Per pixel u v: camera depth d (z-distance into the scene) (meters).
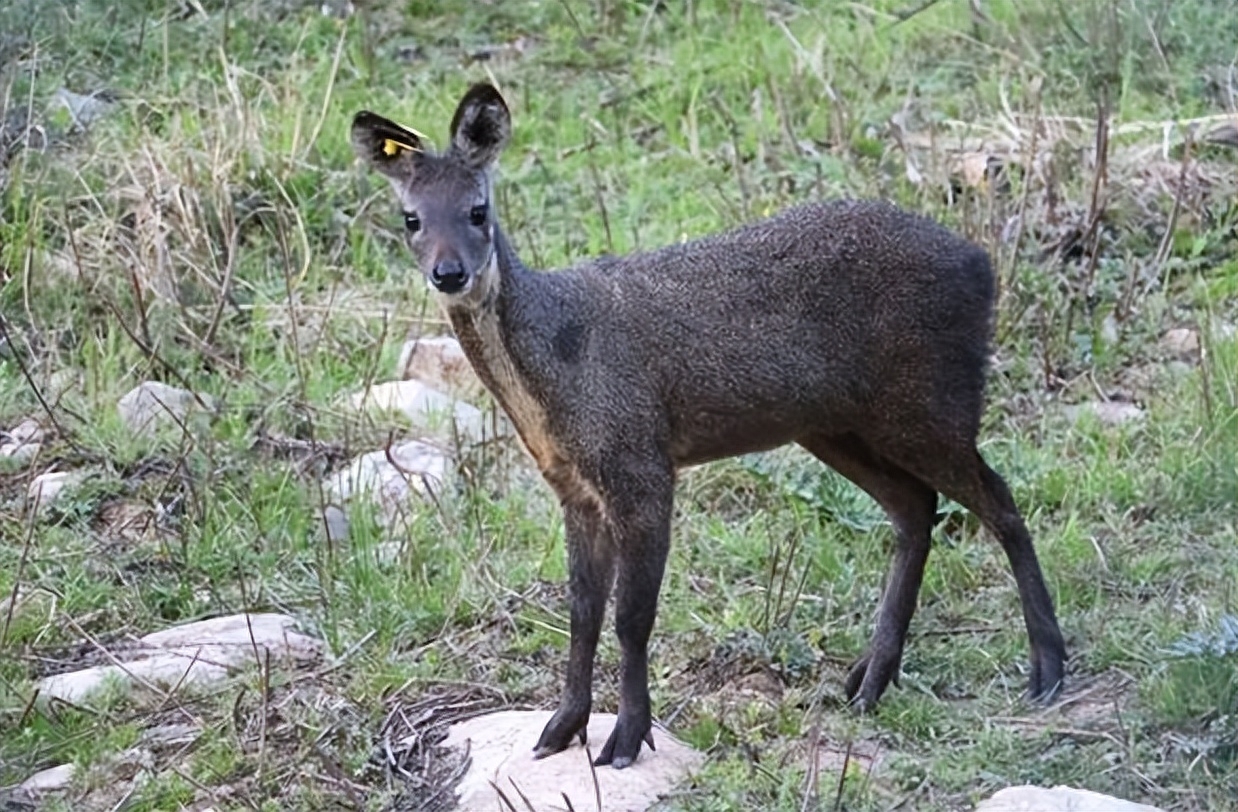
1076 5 17.36
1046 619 10.35
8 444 13.34
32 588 11.77
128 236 15.15
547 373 9.68
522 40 18.28
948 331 10.22
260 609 11.66
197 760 10.16
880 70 17.08
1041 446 12.80
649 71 17.64
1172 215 14.52
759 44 17.66
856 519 12.01
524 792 9.41
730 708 10.16
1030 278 14.01
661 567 9.74
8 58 17.19
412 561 11.76
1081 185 15.01
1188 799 9.26
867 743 9.95
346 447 13.10
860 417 10.33
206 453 12.93
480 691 10.63
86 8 18.08
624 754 9.61
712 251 10.17
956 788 9.45
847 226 10.23
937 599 11.31
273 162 15.84
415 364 14.07
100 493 12.74
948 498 10.52
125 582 11.91
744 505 12.42
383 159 9.85
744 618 11.01
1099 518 11.98
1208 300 13.93
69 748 10.35
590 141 16.45
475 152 9.79
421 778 9.85
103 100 17.03
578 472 9.78
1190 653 9.88
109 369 13.84
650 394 9.84
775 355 10.05
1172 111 15.96
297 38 18.03
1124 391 13.40
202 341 14.23
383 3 18.62
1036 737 9.84
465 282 9.43
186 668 10.93
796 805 9.22
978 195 14.93
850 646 10.82
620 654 10.59
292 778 9.98
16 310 14.70
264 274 15.19
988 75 16.80
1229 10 16.94
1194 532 11.73
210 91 17.05
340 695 10.62
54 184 15.64
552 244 15.25
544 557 11.84
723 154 16.28
